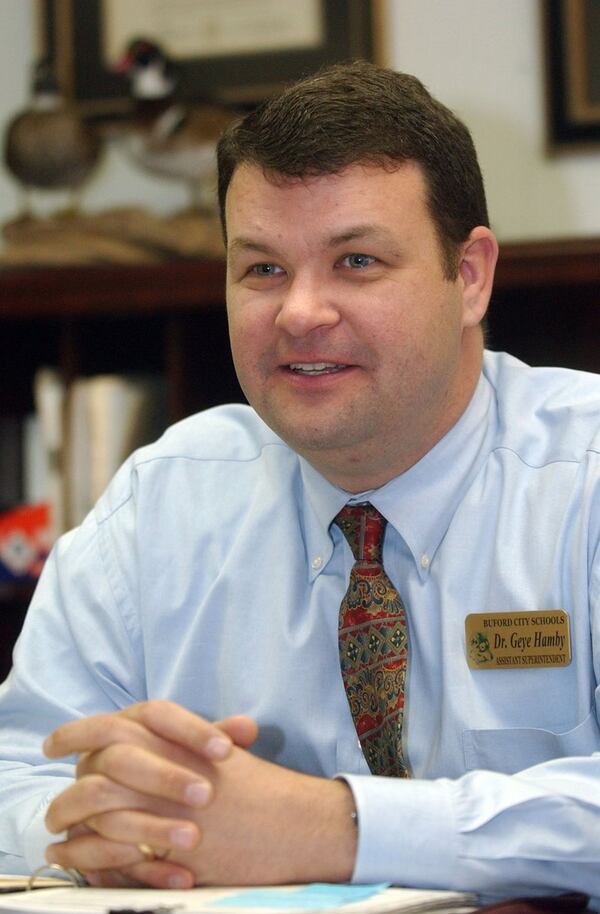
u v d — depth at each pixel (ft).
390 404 7.48
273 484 8.82
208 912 5.22
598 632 7.37
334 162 7.22
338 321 7.33
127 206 14.89
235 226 7.57
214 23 15.79
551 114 14.80
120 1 16.01
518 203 14.98
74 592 8.90
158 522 8.94
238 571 8.55
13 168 15.16
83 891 6.10
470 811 6.28
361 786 6.26
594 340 14.37
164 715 6.33
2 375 15.81
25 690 8.55
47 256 14.03
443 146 7.64
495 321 14.32
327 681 8.07
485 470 8.25
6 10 16.30
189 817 6.19
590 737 7.38
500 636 7.70
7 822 7.60
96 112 16.03
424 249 7.50
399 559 8.09
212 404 14.75
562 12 14.76
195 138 14.20
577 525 7.77
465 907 5.95
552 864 6.32
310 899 5.54
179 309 13.93
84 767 6.54
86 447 14.40
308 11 15.57
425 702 7.82
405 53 15.34
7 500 15.81
